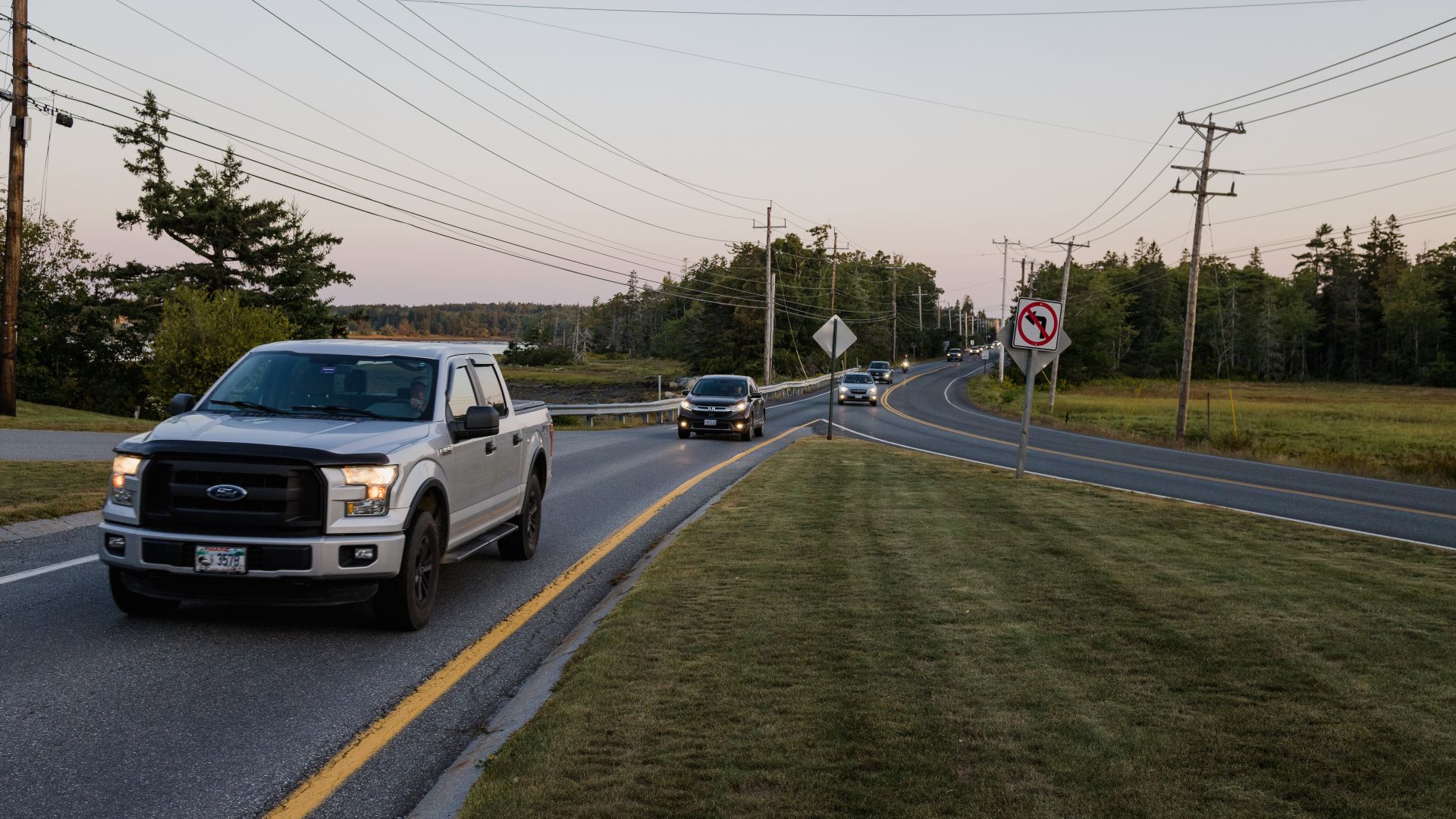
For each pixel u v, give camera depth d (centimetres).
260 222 5181
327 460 576
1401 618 652
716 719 428
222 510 569
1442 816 339
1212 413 6072
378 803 370
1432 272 13100
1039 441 3166
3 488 1039
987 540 945
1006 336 1584
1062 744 404
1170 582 755
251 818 352
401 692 510
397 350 745
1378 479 2339
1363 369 13725
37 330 4559
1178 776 372
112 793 367
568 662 531
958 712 441
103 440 1917
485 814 329
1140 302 15038
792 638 569
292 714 468
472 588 783
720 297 11138
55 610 636
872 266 17750
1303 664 531
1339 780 371
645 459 2002
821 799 345
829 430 2520
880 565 802
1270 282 15250
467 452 729
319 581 569
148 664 533
